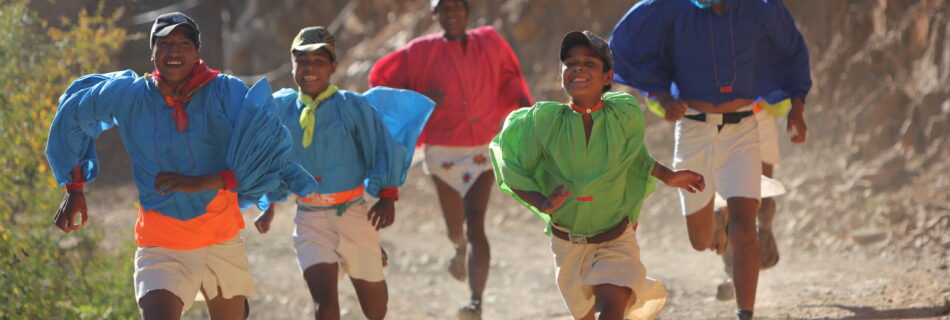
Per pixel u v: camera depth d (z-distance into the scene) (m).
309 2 86.81
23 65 27.77
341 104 20.48
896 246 34.62
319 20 86.25
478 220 27.22
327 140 20.44
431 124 28.50
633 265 17.58
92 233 30.09
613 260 17.50
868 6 47.06
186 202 16.78
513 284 37.16
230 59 89.38
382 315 21.67
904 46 44.25
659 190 47.59
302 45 20.34
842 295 26.53
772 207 26.69
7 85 26.94
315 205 20.72
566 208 17.73
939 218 35.28
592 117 17.44
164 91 16.52
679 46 22.78
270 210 20.98
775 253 27.22
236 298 18.16
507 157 17.58
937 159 39.78
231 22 95.00
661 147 51.81
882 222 36.97
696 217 23.00
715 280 33.12
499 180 18.30
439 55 28.27
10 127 26.55
